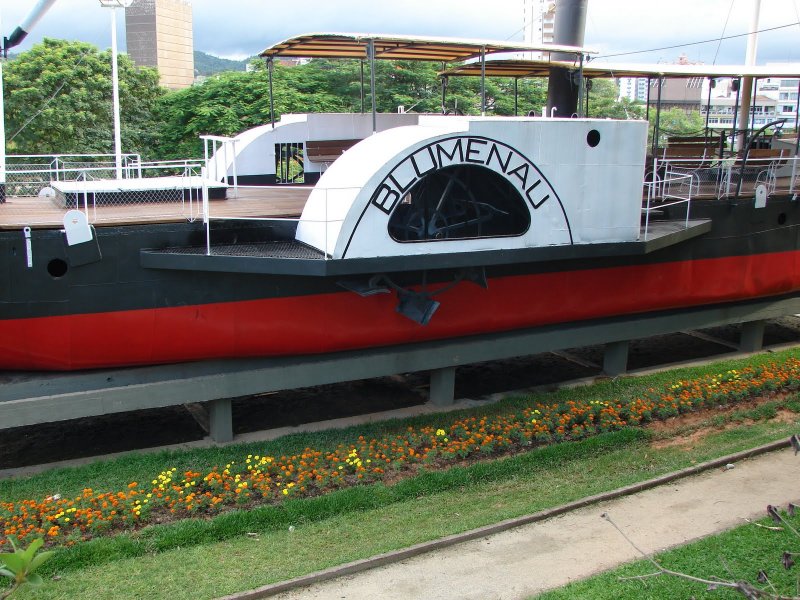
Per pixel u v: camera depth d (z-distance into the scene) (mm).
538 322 10953
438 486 7855
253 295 8969
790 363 12055
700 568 5867
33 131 26531
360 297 9547
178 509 7363
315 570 6152
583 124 9555
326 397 11102
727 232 12414
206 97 29672
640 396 10594
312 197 9094
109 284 8328
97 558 6430
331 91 30719
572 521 7062
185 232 8641
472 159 8906
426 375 12164
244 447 8875
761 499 7449
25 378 8492
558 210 9656
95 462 8492
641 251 10078
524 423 9586
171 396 8672
